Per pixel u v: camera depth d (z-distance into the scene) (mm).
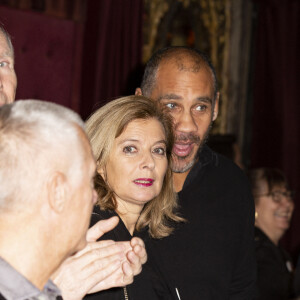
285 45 5793
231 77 5531
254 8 5652
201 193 2039
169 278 1900
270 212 3344
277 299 2930
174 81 1896
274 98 5742
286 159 5906
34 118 983
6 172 955
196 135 1934
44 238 985
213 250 1989
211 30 5277
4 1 3756
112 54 4336
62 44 4117
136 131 1688
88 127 1736
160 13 4840
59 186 984
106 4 4254
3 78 1426
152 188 1717
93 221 1653
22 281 946
